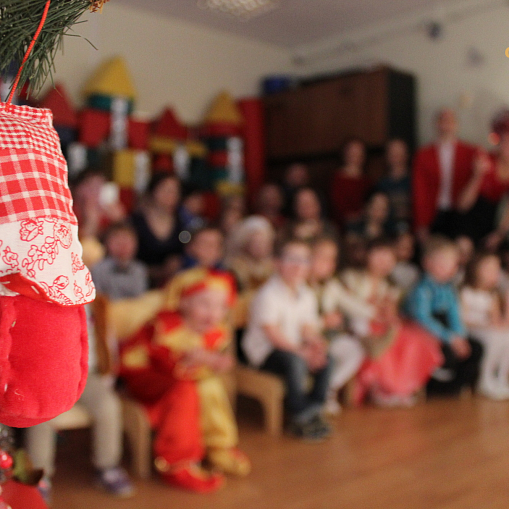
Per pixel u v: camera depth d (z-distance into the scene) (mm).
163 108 4777
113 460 1855
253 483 1902
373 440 2318
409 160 4426
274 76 5219
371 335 2793
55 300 565
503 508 1723
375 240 3020
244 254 3012
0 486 774
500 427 2488
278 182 5070
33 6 621
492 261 3137
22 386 557
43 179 588
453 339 2926
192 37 4910
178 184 3355
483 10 4117
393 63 4676
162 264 3287
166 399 1923
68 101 3996
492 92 4102
